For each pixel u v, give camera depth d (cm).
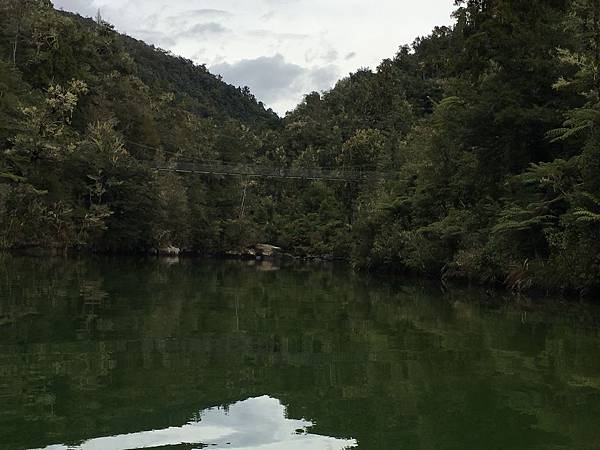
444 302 1730
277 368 776
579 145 2005
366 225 3700
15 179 3459
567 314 1438
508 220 2020
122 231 4316
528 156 2317
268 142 9162
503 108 2228
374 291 2147
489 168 2477
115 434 492
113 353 830
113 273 2503
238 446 473
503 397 651
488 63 2455
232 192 6191
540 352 930
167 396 616
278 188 7650
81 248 4134
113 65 6662
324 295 1939
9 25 4856
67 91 4366
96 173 4194
